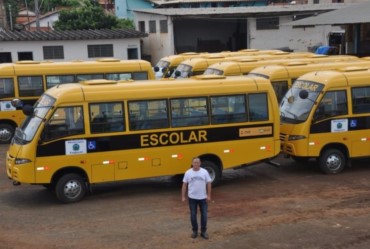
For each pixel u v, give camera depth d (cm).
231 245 1028
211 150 1415
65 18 4531
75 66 2077
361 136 1548
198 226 1130
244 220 1173
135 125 1352
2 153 1916
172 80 1423
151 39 4578
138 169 1362
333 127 1523
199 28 4797
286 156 1596
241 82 1446
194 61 2395
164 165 1382
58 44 3659
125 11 5678
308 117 1507
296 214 1204
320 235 1071
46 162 1289
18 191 1461
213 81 1425
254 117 1450
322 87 1518
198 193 1052
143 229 1128
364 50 3388
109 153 1336
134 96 1350
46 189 1472
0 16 5719
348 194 1350
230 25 4844
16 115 2050
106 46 3816
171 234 1095
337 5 4422
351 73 1550
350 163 1590
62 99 1296
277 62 2116
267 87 1461
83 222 1184
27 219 1216
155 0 5778
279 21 4359
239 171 1630
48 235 1105
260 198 1338
